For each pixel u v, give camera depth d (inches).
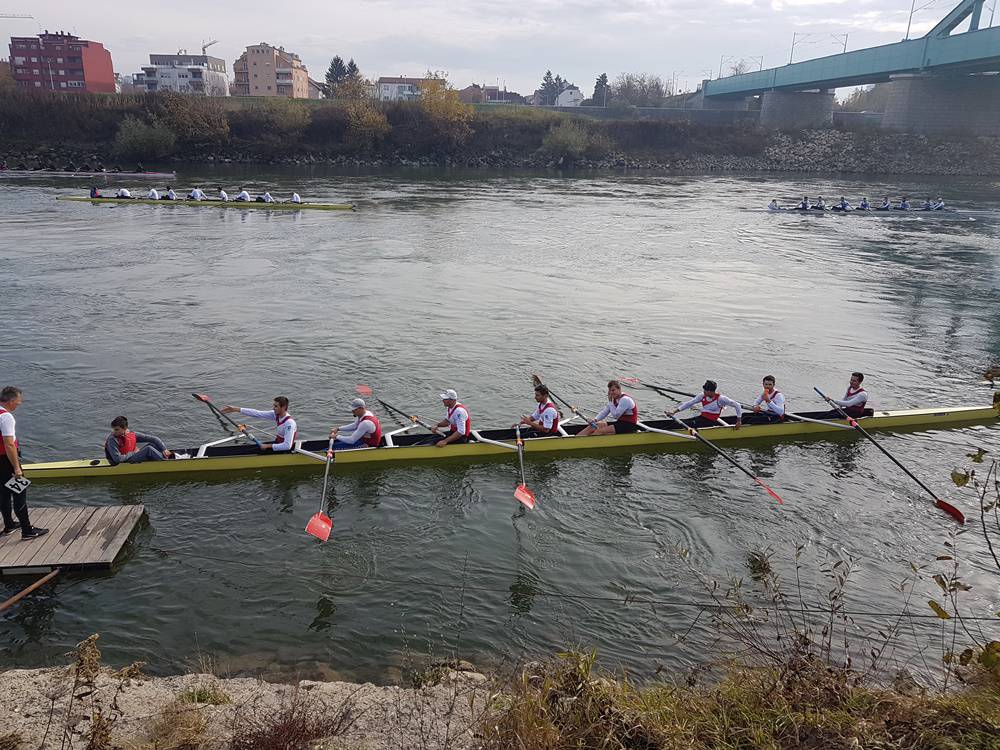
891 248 1617.9
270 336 894.4
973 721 239.1
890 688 289.0
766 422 663.8
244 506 519.5
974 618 405.4
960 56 3262.8
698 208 2287.2
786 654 322.0
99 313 966.4
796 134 4141.2
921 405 740.7
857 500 549.6
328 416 674.2
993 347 932.0
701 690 292.2
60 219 1717.5
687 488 565.6
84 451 590.6
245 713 282.0
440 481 566.6
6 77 4308.6
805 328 996.6
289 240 1546.5
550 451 617.3
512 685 306.0
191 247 1434.5
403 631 389.7
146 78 6358.3
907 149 3875.5
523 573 447.2
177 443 610.9
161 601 407.8
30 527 441.4
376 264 1334.9
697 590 432.1
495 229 1779.0
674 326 991.6
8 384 721.0
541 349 880.9
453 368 808.3
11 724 273.3
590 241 1646.2
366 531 491.8
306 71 7362.2
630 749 240.8
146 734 265.1
